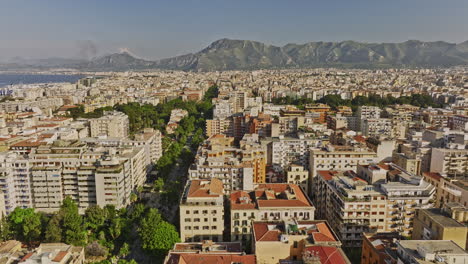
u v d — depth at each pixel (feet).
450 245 472.85
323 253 503.20
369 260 555.28
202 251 544.21
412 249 466.29
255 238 558.15
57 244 626.64
